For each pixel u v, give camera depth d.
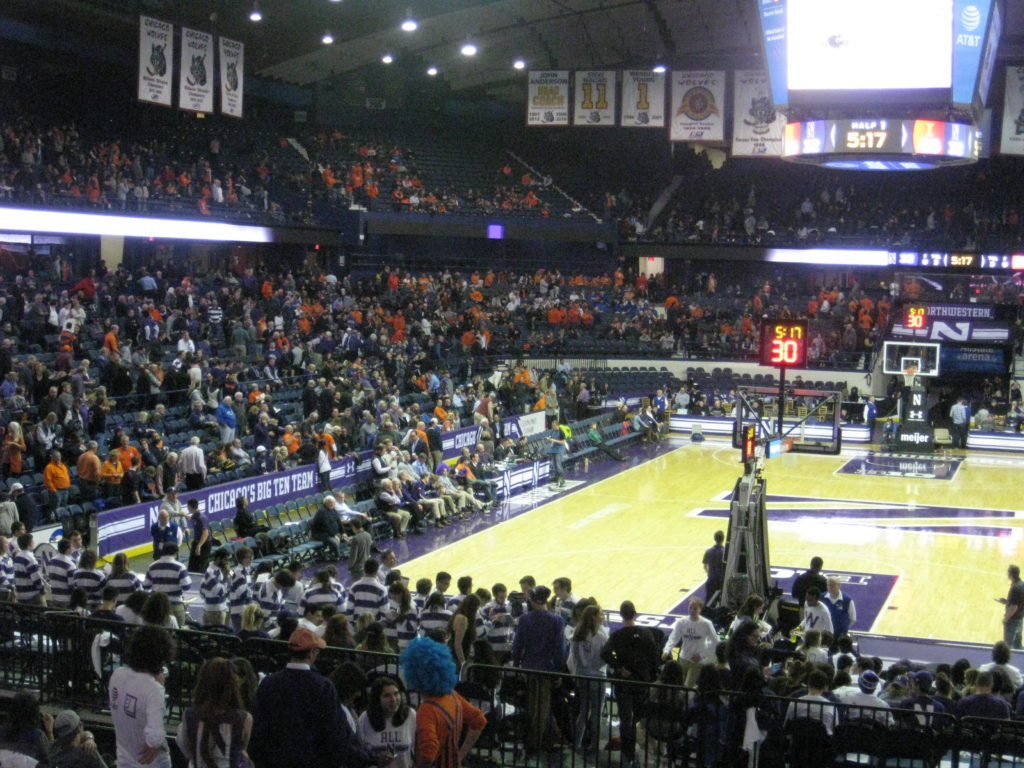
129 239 38.47
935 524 27.11
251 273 37.75
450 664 6.70
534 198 49.94
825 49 26.06
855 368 43.56
